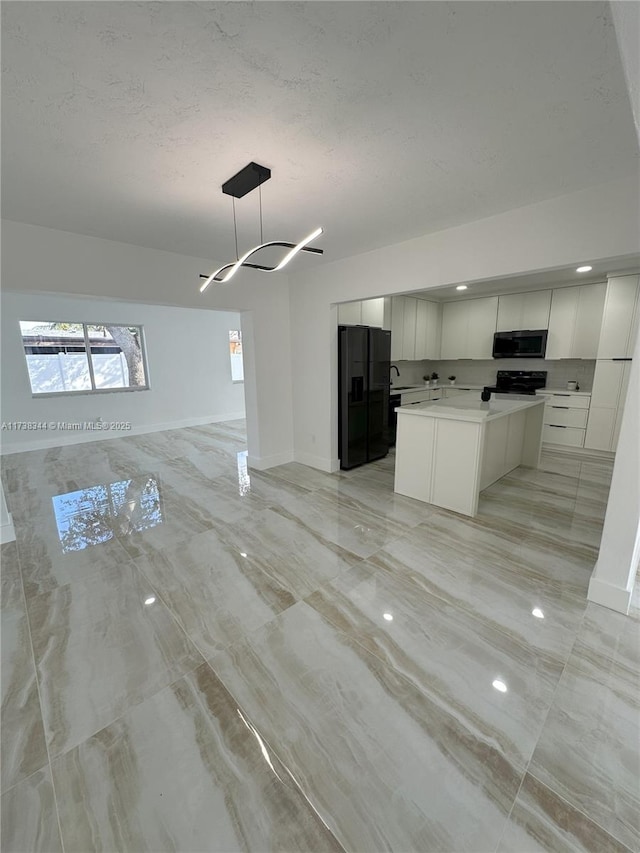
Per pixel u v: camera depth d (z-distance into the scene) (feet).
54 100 4.54
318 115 4.97
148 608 6.79
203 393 24.43
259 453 14.90
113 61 3.96
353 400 14.67
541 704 4.84
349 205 7.91
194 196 7.36
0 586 7.50
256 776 4.06
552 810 3.71
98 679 5.29
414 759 4.20
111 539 9.40
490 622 6.32
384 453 16.87
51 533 9.77
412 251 10.25
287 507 11.28
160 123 5.08
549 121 5.14
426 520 10.25
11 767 4.15
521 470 14.49
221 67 4.09
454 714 4.73
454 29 3.65
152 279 11.00
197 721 4.67
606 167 6.43
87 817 3.71
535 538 9.18
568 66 4.11
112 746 4.37
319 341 13.89
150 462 16.17
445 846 3.46
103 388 20.38
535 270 8.11
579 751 4.26
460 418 10.25
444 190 7.25
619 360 14.96
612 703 4.84
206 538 9.39
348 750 4.31
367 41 3.77
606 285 15.29
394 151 5.88
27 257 8.84
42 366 18.34
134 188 6.98
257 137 5.45
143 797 3.88
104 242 10.00
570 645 5.80
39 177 6.49
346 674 5.34
